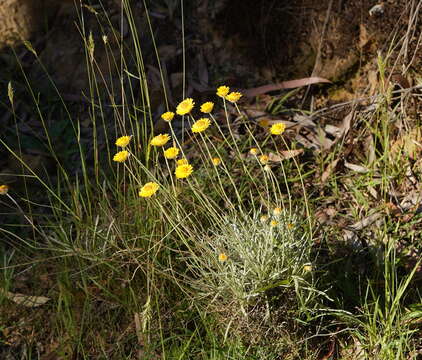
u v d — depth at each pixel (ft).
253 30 2.97
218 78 2.97
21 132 2.91
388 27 2.74
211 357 1.96
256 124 2.76
